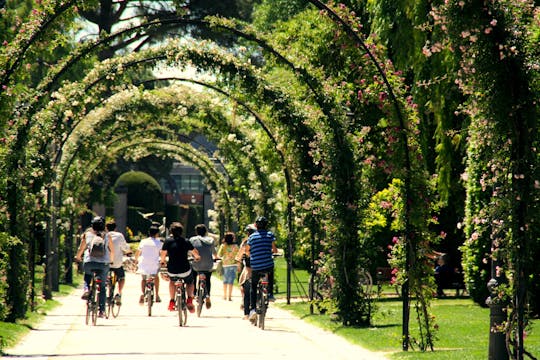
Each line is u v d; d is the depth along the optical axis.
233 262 60.91
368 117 41.38
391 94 36.03
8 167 39.19
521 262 24.86
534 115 24.50
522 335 24.92
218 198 92.50
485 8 24.20
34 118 43.25
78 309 52.28
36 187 45.50
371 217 41.72
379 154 41.09
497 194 25.12
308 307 51.81
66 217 75.12
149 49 49.81
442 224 59.34
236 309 53.47
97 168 86.19
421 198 34.78
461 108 25.83
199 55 48.66
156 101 73.12
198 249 48.75
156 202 140.38
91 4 38.78
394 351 32.03
